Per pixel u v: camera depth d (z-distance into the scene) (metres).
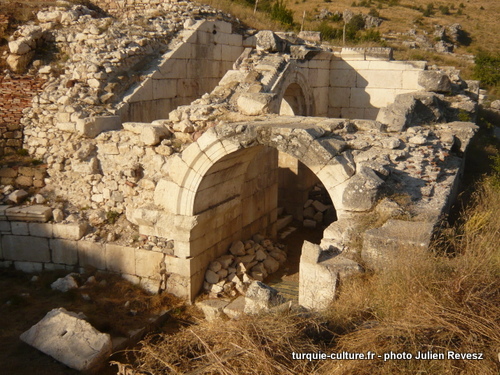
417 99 11.28
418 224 6.09
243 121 9.11
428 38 39.31
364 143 8.28
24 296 8.74
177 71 13.23
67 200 10.02
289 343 4.66
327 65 15.29
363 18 41.97
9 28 12.48
